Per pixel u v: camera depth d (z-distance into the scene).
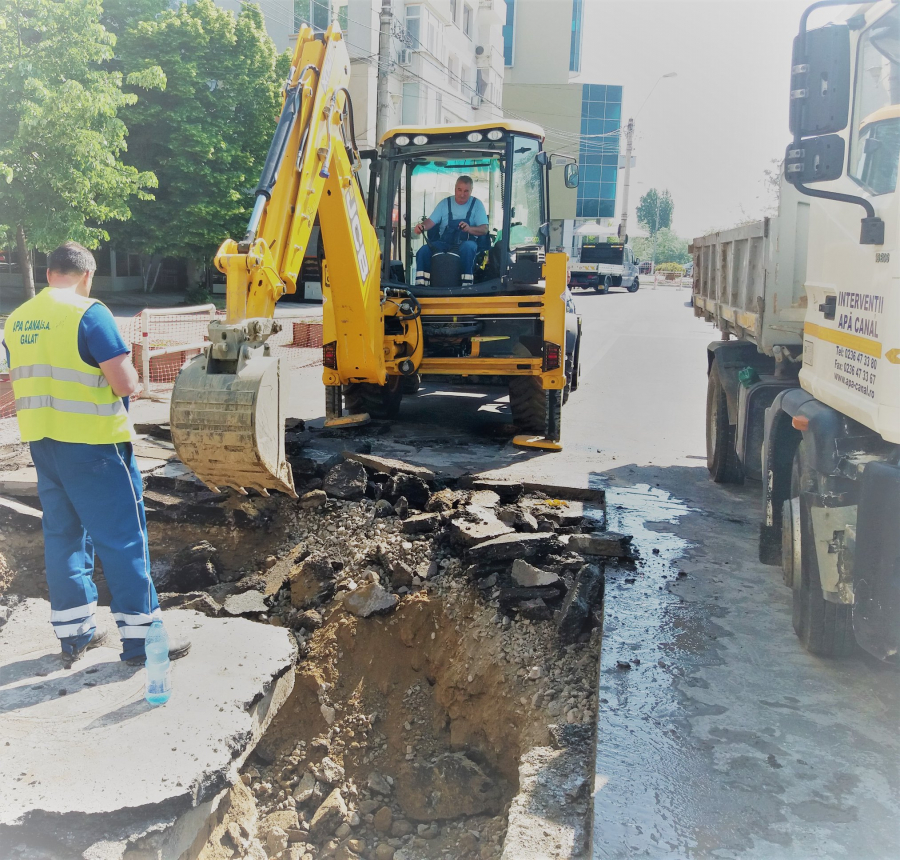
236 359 3.87
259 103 25.41
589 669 4.30
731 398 6.65
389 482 6.35
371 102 30.67
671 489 6.92
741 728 3.44
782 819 2.91
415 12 33.59
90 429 3.64
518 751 4.07
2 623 4.29
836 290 3.96
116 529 3.75
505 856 2.92
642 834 2.83
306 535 6.04
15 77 15.96
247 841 3.62
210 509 6.23
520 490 6.58
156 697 3.56
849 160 3.85
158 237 24.20
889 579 3.20
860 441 3.75
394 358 8.25
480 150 8.37
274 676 3.92
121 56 23.30
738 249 6.95
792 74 3.51
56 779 3.07
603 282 41.56
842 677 3.87
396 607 5.20
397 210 8.63
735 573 5.12
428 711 4.82
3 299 23.73
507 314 8.16
